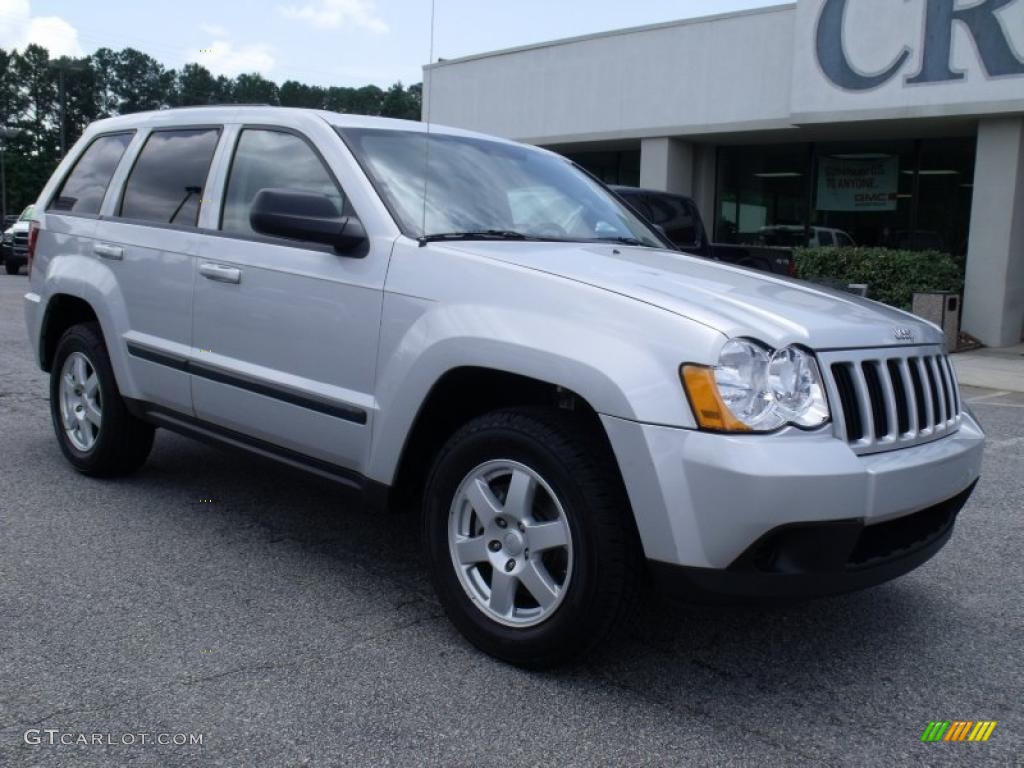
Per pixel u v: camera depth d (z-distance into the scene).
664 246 4.57
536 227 4.15
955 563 4.50
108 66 74.12
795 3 15.58
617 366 2.95
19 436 6.30
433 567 3.42
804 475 2.77
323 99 8.48
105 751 2.65
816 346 3.01
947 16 13.82
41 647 3.27
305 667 3.20
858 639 3.62
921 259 14.52
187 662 3.20
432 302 3.45
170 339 4.56
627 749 2.78
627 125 18.08
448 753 2.71
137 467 5.31
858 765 2.75
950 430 3.52
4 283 20.73
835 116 15.03
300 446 3.97
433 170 4.12
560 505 3.06
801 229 17.94
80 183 5.49
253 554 4.27
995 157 14.12
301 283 3.90
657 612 3.81
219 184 4.47
